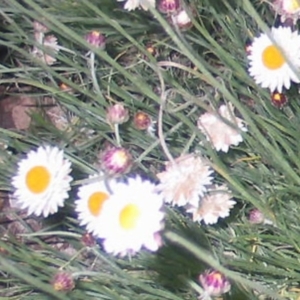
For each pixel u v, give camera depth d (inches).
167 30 18.7
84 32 27.8
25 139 26.3
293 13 20.7
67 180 20.5
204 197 21.5
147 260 23.3
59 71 28.9
